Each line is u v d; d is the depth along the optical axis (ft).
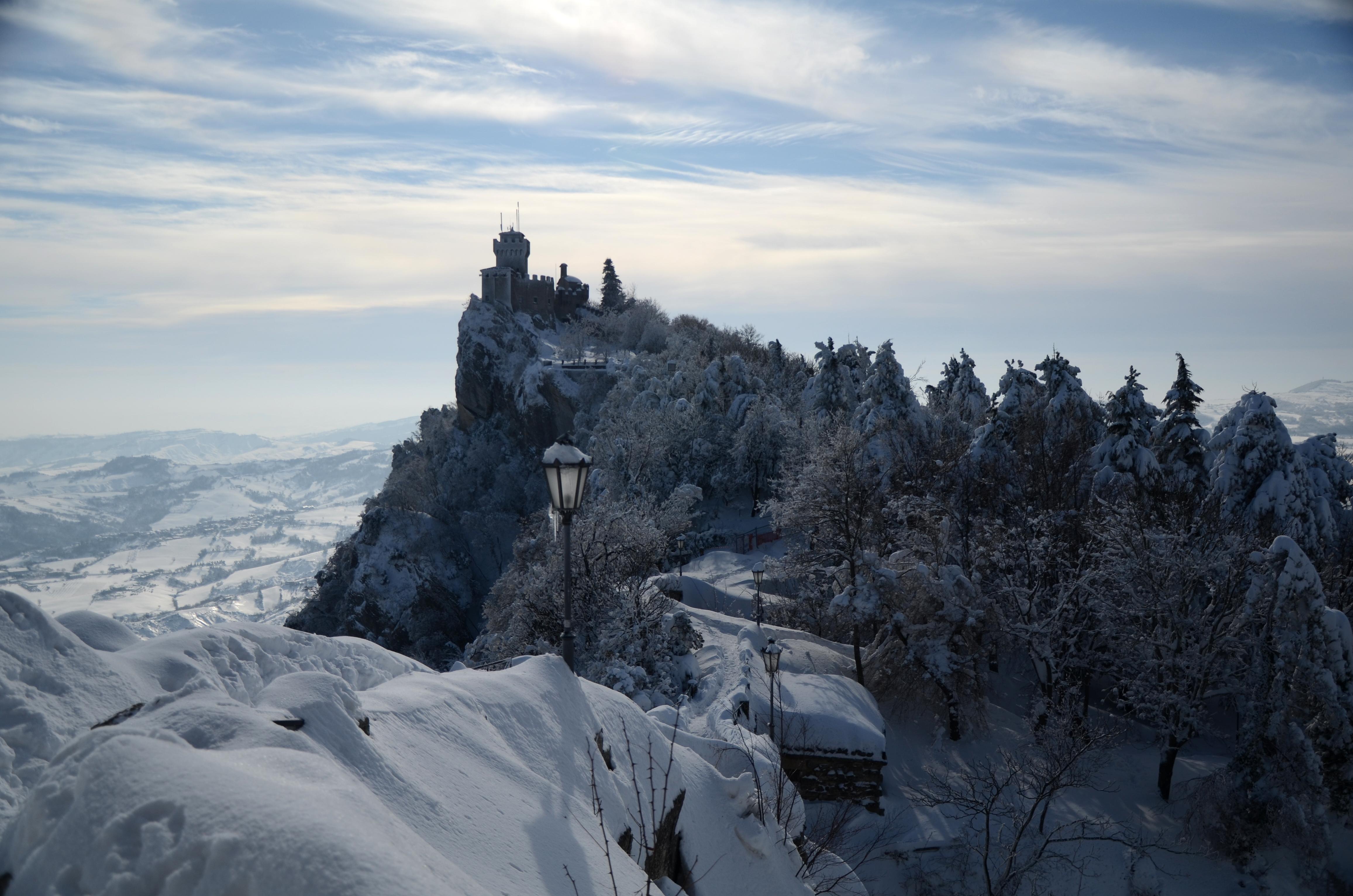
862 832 75.87
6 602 17.56
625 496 161.38
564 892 16.15
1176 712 87.56
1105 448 119.14
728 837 27.99
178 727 14.07
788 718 79.82
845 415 195.62
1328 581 96.99
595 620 89.81
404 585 284.41
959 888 72.08
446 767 18.04
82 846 10.74
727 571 150.20
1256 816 76.69
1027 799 79.97
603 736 26.32
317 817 10.73
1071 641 97.71
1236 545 88.84
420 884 10.11
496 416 359.46
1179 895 73.92
